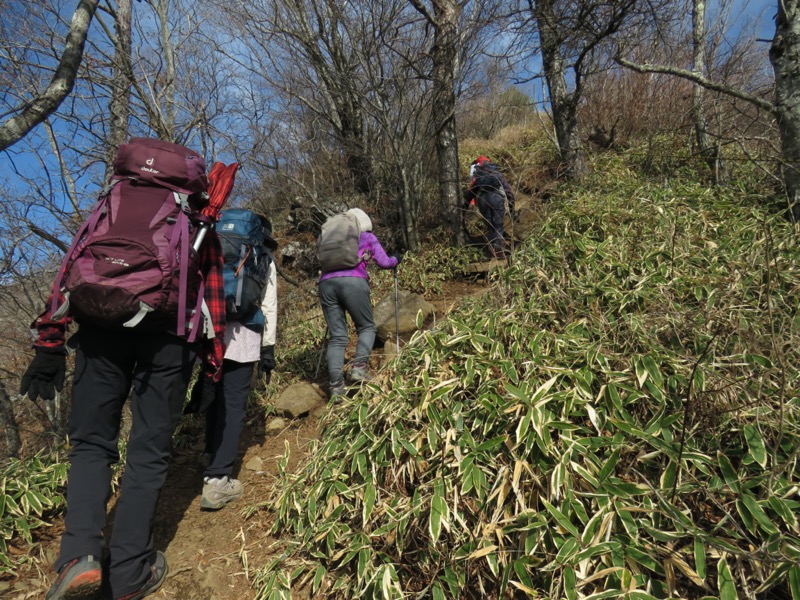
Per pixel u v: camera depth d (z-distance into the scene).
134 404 2.14
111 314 1.86
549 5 5.80
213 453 2.77
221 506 2.78
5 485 2.62
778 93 3.91
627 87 8.80
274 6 6.32
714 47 6.58
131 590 2.07
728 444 2.03
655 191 4.83
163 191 2.13
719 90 4.11
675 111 8.07
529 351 2.52
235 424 2.79
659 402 2.13
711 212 4.20
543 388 2.14
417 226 7.19
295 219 8.09
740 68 7.49
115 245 1.93
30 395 2.04
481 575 1.91
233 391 2.80
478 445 2.10
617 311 2.95
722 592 1.50
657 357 2.30
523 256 3.96
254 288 2.77
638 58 8.59
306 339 4.98
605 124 8.74
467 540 1.94
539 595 1.71
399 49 6.31
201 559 2.41
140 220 2.02
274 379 4.26
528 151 8.88
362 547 2.05
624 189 5.28
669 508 1.71
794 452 1.77
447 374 2.49
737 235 3.68
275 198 8.11
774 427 1.93
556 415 2.15
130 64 4.47
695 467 1.92
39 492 2.64
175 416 2.21
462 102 7.12
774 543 1.57
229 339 2.73
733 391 2.07
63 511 2.76
